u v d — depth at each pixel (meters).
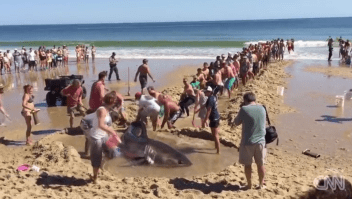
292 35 79.62
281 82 18.44
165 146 7.96
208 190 6.54
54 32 146.12
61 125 11.27
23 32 154.12
